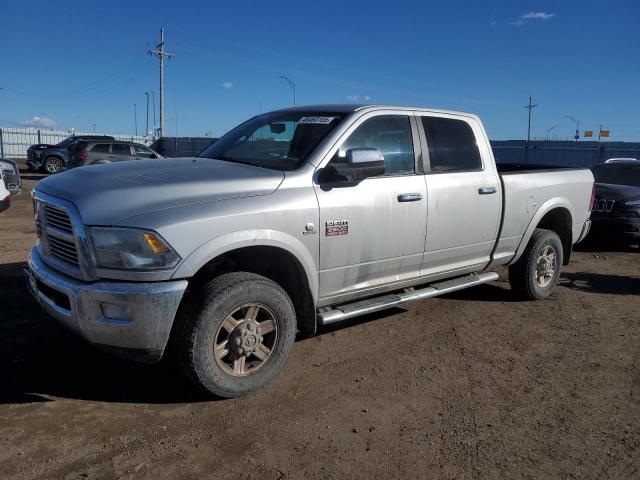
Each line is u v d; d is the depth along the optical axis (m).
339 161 4.27
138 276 3.32
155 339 3.38
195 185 3.68
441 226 4.94
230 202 3.64
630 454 3.33
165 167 4.14
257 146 4.67
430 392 4.03
